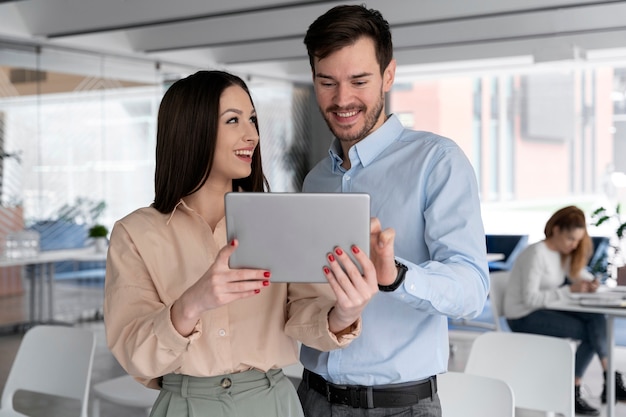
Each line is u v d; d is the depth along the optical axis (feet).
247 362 5.50
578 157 33.73
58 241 27.50
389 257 4.90
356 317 5.13
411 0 21.90
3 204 25.79
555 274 17.33
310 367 6.88
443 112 37.58
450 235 6.03
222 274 4.62
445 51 30.30
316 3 20.85
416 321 6.51
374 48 6.15
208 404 5.43
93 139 28.73
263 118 37.93
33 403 17.39
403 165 6.56
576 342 19.03
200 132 5.44
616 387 17.21
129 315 5.31
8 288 25.94
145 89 30.78
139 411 16.60
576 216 17.19
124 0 22.71
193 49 28.30
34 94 26.76
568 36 27.40
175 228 5.57
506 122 35.78
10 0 20.88
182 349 4.88
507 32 25.39
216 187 5.79
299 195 4.69
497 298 18.78
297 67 36.68
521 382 9.56
